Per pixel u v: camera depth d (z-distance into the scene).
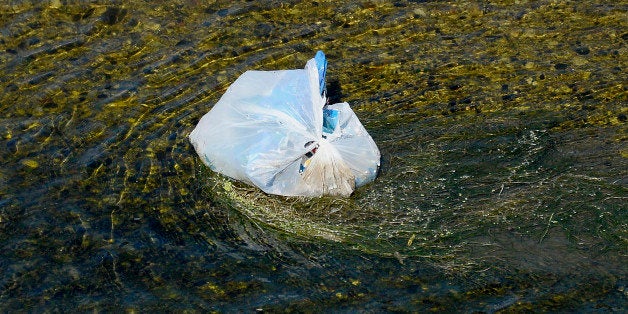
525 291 16.16
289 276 16.61
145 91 21.88
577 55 23.00
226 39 23.89
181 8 25.00
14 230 17.64
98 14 24.67
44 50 23.30
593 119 20.53
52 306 15.95
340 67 22.78
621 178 18.64
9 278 16.53
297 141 18.42
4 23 24.22
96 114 21.05
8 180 18.97
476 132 20.17
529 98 21.39
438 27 24.36
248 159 18.30
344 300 16.06
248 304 15.99
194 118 20.91
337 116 19.30
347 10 25.02
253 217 18.02
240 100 19.50
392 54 23.25
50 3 24.95
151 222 17.91
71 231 17.64
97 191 18.70
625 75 22.12
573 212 17.84
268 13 24.94
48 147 19.98
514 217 17.78
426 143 19.86
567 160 19.20
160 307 15.94
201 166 19.31
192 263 16.92
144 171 19.25
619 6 24.86
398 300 16.03
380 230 17.62
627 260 16.78
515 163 19.19
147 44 23.64
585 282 16.33
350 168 18.42
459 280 16.44
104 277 16.58
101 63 22.88
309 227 17.70
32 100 21.48
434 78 22.27
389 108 21.17
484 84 21.97
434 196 18.38
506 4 25.11
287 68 22.77
